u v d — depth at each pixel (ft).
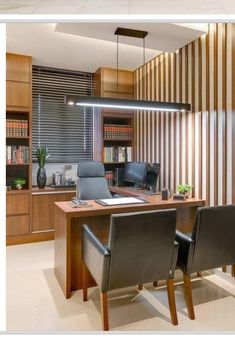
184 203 10.06
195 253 7.32
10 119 13.67
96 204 9.50
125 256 6.49
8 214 12.93
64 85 15.61
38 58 13.67
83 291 8.28
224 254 7.77
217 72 9.98
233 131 9.35
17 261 11.20
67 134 15.80
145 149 14.90
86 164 12.35
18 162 13.30
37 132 15.05
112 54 13.19
